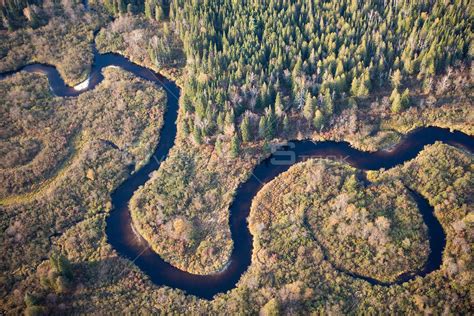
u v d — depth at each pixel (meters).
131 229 115.88
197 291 103.62
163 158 131.12
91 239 113.38
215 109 131.12
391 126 130.25
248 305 98.06
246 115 127.62
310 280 100.75
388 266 101.44
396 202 111.56
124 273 106.44
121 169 127.75
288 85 138.25
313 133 131.62
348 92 135.88
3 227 114.94
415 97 132.50
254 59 138.25
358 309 95.44
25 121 138.12
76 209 119.31
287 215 112.81
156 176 124.69
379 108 132.25
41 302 100.12
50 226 116.25
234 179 123.44
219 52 140.38
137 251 111.12
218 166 125.75
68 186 124.00
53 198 120.94
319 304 96.31
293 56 138.62
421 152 122.94
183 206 117.81
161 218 114.56
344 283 99.88
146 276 106.12
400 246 103.75
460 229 103.69
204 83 133.88
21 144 133.38
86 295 102.44
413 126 129.25
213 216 116.50
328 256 105.12
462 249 100.94
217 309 98.81
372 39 138.38
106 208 120.31
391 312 93.81
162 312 99.38
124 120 138.88
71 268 105.44
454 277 97.50
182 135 134.50
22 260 109.12
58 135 135.62
